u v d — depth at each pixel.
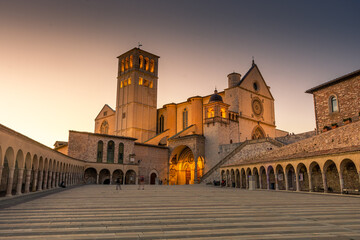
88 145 58.78
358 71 37.16
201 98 78.94
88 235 8.29
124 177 61.69
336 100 41.00
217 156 66.69
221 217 11.82
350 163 30.05
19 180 23.42
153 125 89.94
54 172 35.81
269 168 40.00
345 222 10.70
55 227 9.45
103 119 99.44
